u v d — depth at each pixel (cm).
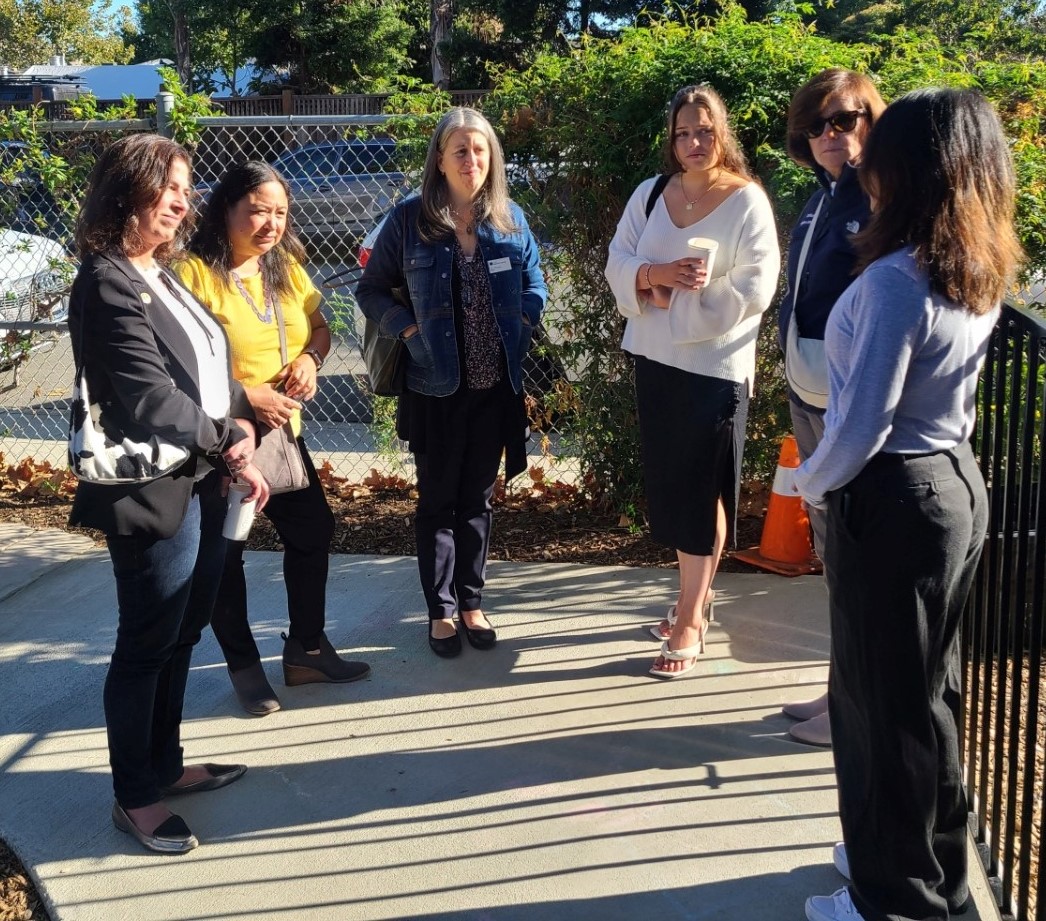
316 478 354
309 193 608
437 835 284
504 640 398
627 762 315
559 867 269
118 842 285
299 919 254
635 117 460
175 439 247
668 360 344
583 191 480
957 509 206
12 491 595
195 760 323
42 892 267
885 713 214
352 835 285
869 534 208
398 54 2859
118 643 271
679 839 278
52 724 346
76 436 245
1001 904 246
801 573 448
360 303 375
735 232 333
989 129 197
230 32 2889
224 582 339
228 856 278
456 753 323
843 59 447
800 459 325
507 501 546
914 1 2083
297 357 343
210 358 273
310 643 365
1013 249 203
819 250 296
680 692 354
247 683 351
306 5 2762
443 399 369
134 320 243
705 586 360
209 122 552
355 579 461
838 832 279
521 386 379
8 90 1884
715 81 444
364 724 342
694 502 350
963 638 282
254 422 302
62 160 586
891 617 209
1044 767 295
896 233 198
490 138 358
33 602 444
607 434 502
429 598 386
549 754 320
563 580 452
